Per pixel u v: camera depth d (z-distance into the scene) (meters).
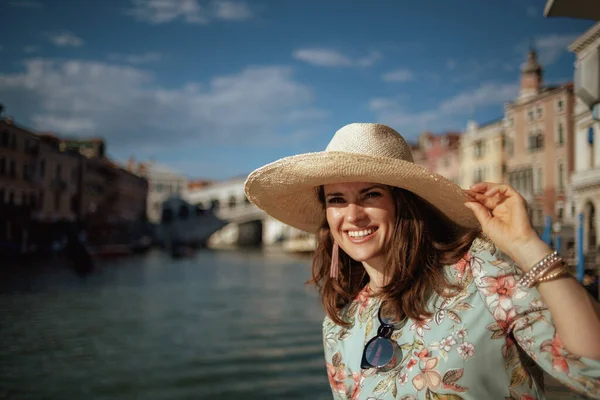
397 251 1.59
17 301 19.70
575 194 26.97
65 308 18.11
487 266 1.42
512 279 1.36
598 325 1.18
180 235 83.00
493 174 39.75
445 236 1.75
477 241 1.52
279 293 24.38
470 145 42.94
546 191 33.75
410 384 1.46
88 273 34.19
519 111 36.88
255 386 8.77
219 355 11.06
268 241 88.19
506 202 1.38
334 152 1.56
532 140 35.56
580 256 12.20
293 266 47.22
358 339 1.66
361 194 1.66
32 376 9.14
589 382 1.19
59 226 47.44
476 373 1.38
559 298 1.22
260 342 12.55
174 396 8.18
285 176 1.76
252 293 24.36
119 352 11.21
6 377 9.06
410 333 1.52
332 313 1.76
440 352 1.43
